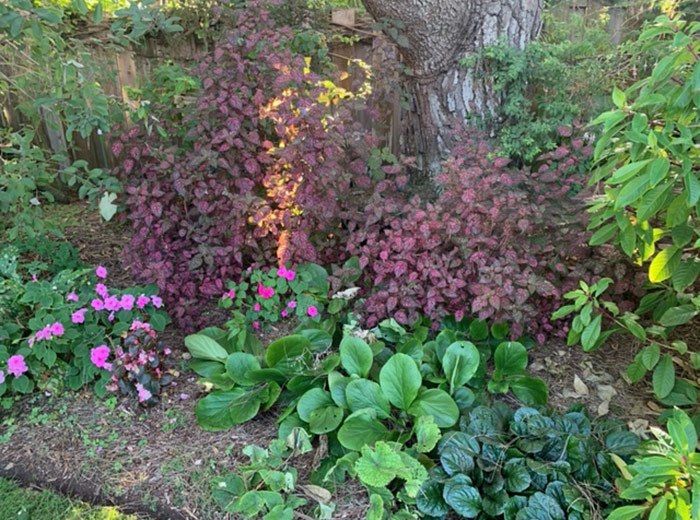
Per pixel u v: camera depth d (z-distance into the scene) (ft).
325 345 7.50
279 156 8.31
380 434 6.06
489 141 10.30
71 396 7.04
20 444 6.32
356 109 9.61
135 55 12.28
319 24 11.84
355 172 9.00
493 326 7.68
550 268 8.00
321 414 6.32
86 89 7.70
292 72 8.15
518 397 6.75
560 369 7.49
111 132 8.81
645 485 4.33
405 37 10.21
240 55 8.63
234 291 8.39
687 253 7.45
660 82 5.30
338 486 5.80
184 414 6.83
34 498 5.80
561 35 11.25
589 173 8.46
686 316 6.18
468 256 7.42
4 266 7.95
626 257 7.76
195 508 5.60
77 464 6.08
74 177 8.27
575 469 5.53
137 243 8.25
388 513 5.41
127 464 6.08
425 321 8.04
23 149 8.30
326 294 8.42
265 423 6.73
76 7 7.65
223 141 8.31
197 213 8.75
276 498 5.41
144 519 5.58
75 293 7.85
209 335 7.86
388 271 7.72
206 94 8.50
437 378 6.85
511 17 10.10
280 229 8.77
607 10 12.69
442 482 5.50
